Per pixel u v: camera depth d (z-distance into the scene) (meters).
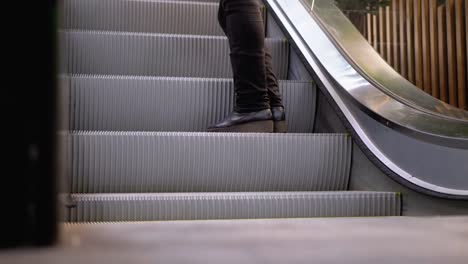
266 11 2.99
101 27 2.92
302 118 2.34
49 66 0.67
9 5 0.66
